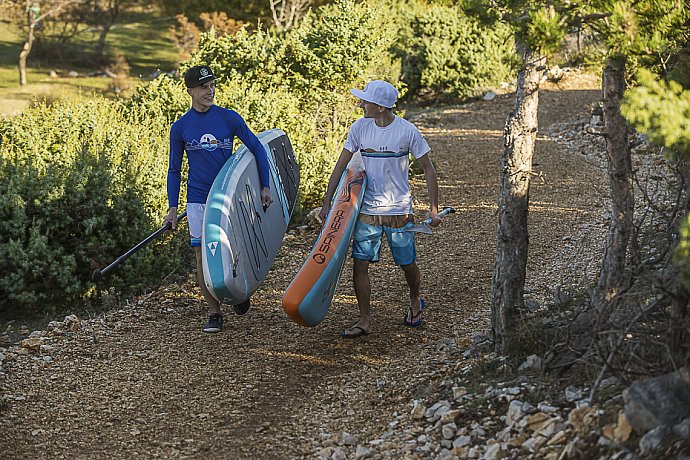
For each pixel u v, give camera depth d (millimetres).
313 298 9039
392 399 8000
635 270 7250
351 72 20516
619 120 7434
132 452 7402
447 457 6574
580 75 34062
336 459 6934
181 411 8156
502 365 7934
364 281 9695
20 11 55531
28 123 14484
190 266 13289
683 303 6422
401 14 33000
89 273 11992
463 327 10047
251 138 10383
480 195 17844
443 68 32750
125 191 12492
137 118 15727
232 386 8656
